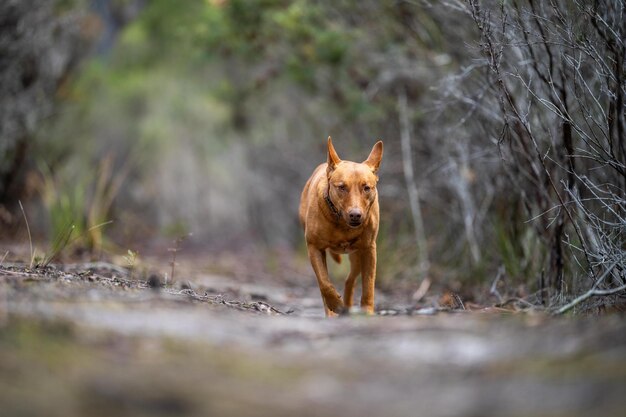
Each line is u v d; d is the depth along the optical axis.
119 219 20.28
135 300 7.24
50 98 18.23
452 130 13.69
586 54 9.60
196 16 26.05
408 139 15.48
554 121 10.41
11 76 16.38
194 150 28.86
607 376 4.75
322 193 9.26
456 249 14.54
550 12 9.98
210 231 28.34
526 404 4.46
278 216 28.45
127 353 5.30
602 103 10.06
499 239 12.37
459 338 5.95
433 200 15.99
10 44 15.83
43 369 4.80
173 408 4.37
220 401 4.53
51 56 18.06
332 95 19.95
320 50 17.75
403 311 9.35
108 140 27.53
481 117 12.01
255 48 19.20
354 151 19.69
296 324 6.95
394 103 17.17
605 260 8.91
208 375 4.98
